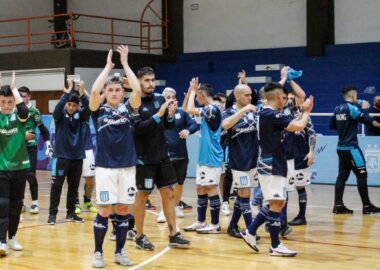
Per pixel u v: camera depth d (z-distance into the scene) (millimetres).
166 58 20547
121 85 6125
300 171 8328
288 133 7574
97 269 6113
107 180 6027
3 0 21609
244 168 7242
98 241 6191
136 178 6746
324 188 12609
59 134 8648
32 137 9234
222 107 9211
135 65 19469
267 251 6871
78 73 17906
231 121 6980
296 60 17953
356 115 9242
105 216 6160
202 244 7227
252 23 19453
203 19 20391
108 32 22188
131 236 7414
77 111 8656
